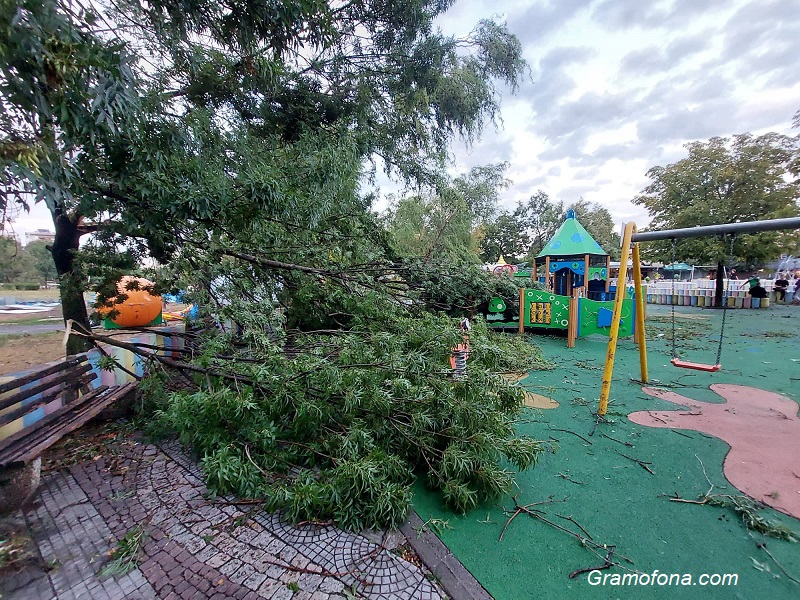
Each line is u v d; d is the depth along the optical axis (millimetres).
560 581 1792
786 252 13586
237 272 4730
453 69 7590
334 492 2201
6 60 1632
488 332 6480
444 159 9117
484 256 34219
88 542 2049
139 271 4418
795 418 3762
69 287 4176
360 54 6441
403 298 6738
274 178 3988
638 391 4664
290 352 4070
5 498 2273
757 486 2578
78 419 2844
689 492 2531
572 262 11703
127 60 2229
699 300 15305
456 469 2391
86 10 2006
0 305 17156
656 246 16375
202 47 3547
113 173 2871
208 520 2225
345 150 5781
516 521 2254
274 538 2078
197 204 3225
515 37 7855
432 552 1974
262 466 2578
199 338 4363
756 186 13383
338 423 2879
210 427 2807
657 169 16250
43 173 1859
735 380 5074
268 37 3119
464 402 2707
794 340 7766
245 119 5406
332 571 1840
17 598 1687
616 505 2400
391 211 10406
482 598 1690
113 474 2742
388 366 2967
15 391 2904
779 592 1718
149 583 1771
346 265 5781
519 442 2586
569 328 7211
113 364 3717
